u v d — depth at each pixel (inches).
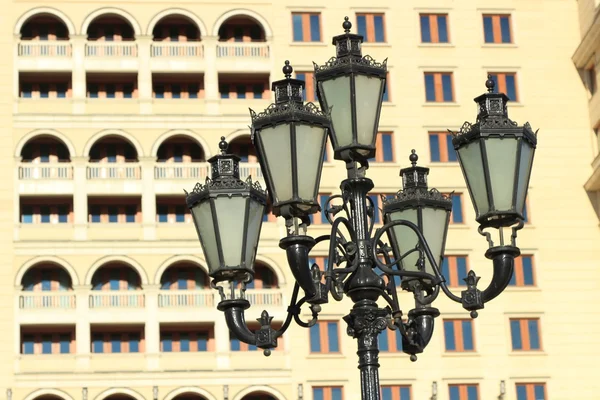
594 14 7042.3
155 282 6668.3
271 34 7086.6
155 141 6870.1
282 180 1493.6
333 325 6702.8
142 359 6574.8
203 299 6668.3
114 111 6889.8
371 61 1551.4
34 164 6776.6
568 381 6761.8
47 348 6628.9
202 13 7071.9
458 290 6825.8
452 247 6875.0
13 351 6510.8
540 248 6943.9
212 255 1558.8
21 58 6924.2
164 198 6845.5
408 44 7150.6
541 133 7111.2
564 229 6993.1
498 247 1541.6
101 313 6599.4
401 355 6702.8
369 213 1589.6
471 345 6766.7
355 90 1536.7
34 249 6663.4
